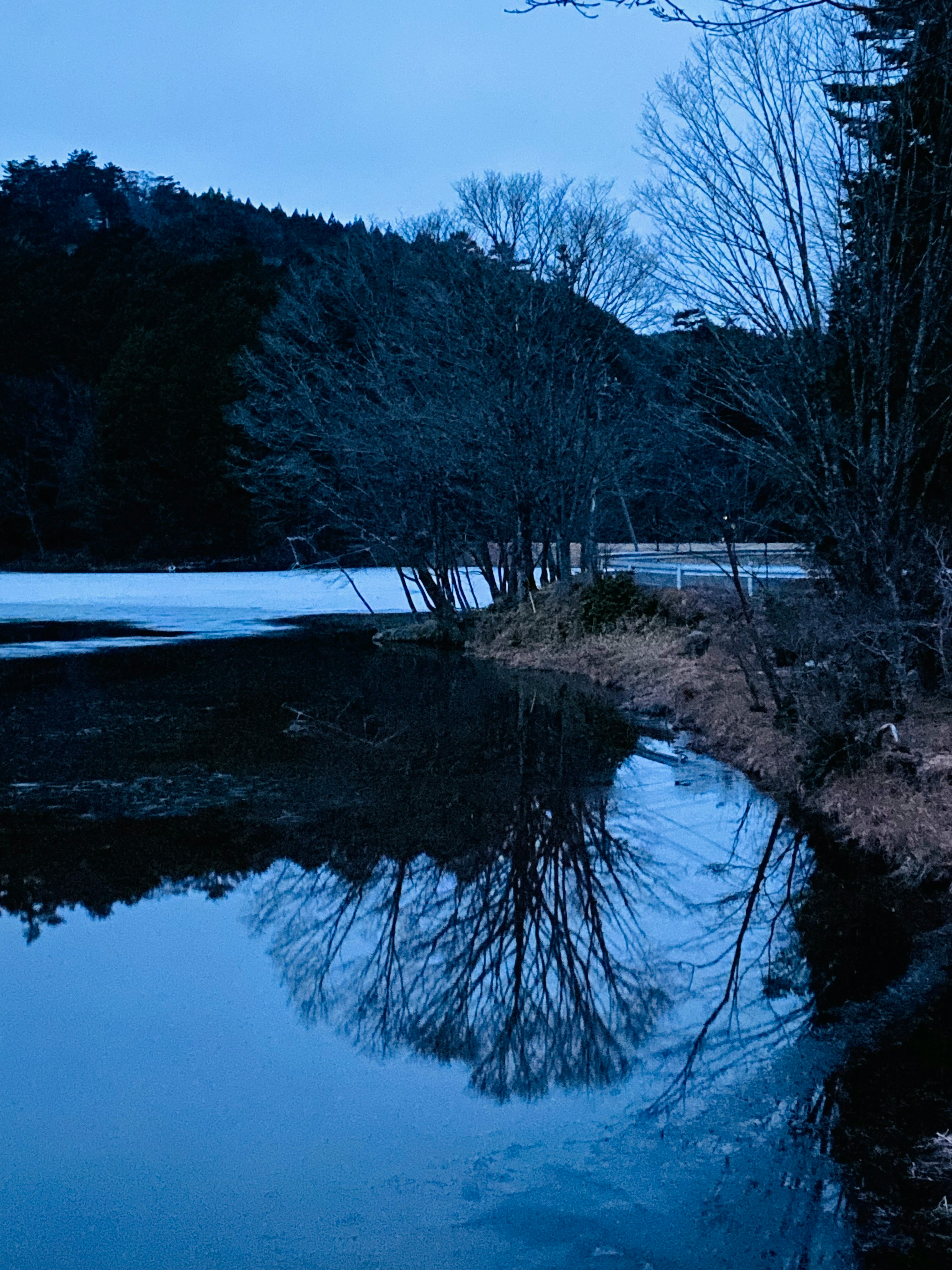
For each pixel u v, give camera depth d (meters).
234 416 35.62
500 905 9.30
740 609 17.61
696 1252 4.59
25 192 158.00
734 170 12.17
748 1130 5.56
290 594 52.72
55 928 8.84
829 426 12.05
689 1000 7.25
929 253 11.12
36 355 92.62
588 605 26.27
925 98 11.50
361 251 35.75
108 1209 5.08
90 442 81.12
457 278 29.67
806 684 13.02
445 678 23.17
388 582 59.66
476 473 29.25
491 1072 6.38
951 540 12.33
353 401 30.94
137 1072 6.44
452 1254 4.66
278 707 19.30
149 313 89.25
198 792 13.12
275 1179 5.30
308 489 34.44
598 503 29.94
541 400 27.94
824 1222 4.78
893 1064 6.21
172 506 77.19
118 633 33.78
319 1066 6.49
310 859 10.60
